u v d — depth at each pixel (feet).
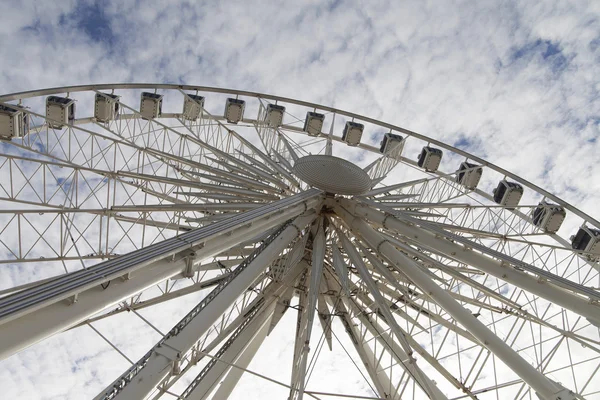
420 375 48.32
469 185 92.22
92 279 29.53
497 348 47.62
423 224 58.13
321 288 68.59
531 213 86.99
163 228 67.10
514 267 55.47
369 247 65.77
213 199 66.74
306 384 43.86
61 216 56.70
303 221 62.49
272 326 67.00
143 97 82.94
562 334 62.95
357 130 95.86
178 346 35.37
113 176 64.39
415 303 64.80
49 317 27.22
